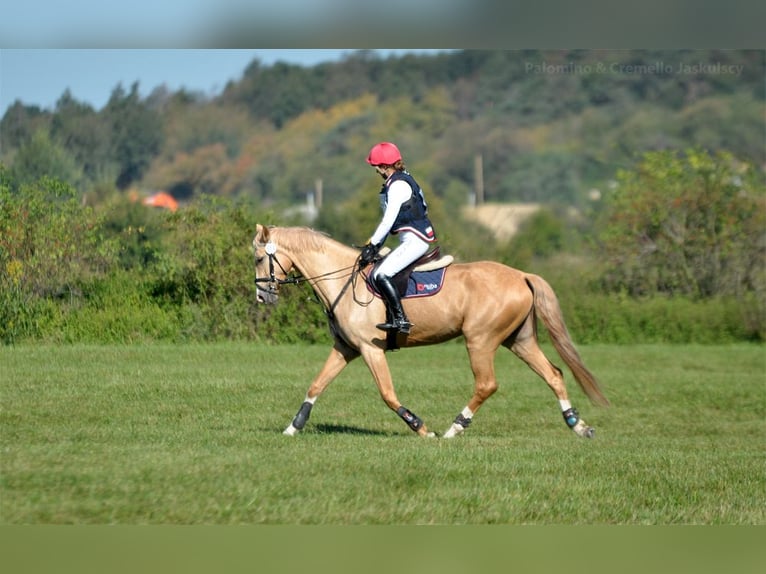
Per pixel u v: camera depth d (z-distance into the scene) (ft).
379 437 33.17
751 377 58.39
